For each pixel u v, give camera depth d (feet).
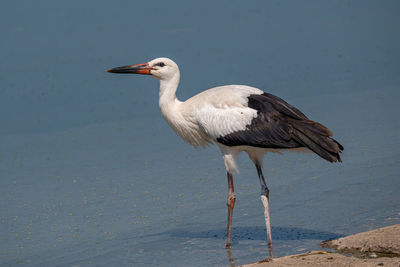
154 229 35.40
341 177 41.22
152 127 58.23
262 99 32.35
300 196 38.58
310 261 26.66
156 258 30.99
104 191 42.47
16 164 49.44
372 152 45.65
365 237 29.53
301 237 32.09
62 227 36.68
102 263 30.86
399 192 37.42
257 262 28.30
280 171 44.09
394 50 80.94
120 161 48.93
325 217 34.63
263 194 32.50
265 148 31.94
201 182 43.14
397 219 33.14
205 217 36.81
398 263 25.79
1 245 34.40
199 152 50.19
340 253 28.84
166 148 51.83
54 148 53.26
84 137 56.03
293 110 31.76
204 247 32.12
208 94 33.96
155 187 42.60
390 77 69.46
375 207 35.32
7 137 57.00
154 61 35.45
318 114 57.11
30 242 34.65
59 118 61.93
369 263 26.05
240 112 32.17
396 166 42.16
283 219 35.12
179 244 32.83
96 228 36.19
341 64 76.13
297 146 30.66
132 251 32.22
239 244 32.19
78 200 41.09
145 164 47.88
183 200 39.96
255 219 35.83
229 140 32.53
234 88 33.47
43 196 42.19
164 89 35.50
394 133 49.80
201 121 33.37
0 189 43.83
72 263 31.19
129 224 36.50
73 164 48.83
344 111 57.57
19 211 39.58
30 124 60.64
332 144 29.66
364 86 66.64
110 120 60.95
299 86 68.08
